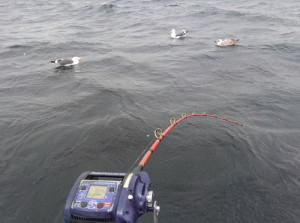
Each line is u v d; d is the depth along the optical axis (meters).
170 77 11.99
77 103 9.50
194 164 6.10
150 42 18.73
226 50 15.77
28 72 13.11
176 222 4.60
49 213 4.95
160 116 8.47
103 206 3.22
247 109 8.79
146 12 30.58
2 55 15.91
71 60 14.09
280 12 26.52
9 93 10.61
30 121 8.30
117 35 21.12
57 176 5.89
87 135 7.42
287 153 6.53
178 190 5.32
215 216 4.75
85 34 21.59
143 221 4.57
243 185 5.49
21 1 41.94
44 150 6.85
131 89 10.70
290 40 17.00
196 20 25.41
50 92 10.65
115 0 39.88
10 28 24.33
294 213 4.82
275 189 5.38
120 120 8.20
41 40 19.56
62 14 31.20
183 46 17.36
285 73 12.00
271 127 7.72
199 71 12.60
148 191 3.69
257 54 14.59
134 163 5.90
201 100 9.59
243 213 4.81
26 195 5.39
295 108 8.84
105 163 6.25
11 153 6.77
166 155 6.42
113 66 13.78
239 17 25.03
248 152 6.54
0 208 5.09
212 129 7.57
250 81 11.16
